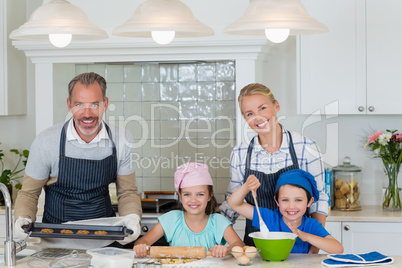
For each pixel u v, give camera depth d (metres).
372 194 3.95
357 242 3.49
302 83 3.68
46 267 1.95
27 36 2.45
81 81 2.46
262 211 2.47
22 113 4.10
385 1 3.59
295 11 2.19
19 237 2.27
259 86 2.52
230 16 3.61
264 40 3.51
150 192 3.93
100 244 2.33
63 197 2.63
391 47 3.60
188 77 4.08
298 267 2.05
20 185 3.97
